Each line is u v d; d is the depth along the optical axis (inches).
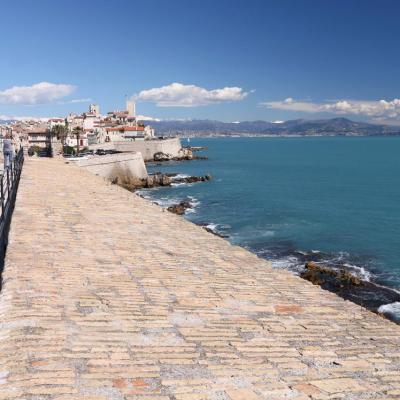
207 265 441.7
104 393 184.9
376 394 208.2
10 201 834.2
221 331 279.1
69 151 3838.6
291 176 4682.6
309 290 398.0
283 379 216.5
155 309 306.0
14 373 194.7
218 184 3873.0
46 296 299.9
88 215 631.2
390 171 5270.7
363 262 1553.9
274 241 1852.9
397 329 323.3
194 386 199.2
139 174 3604.8
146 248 480.1
